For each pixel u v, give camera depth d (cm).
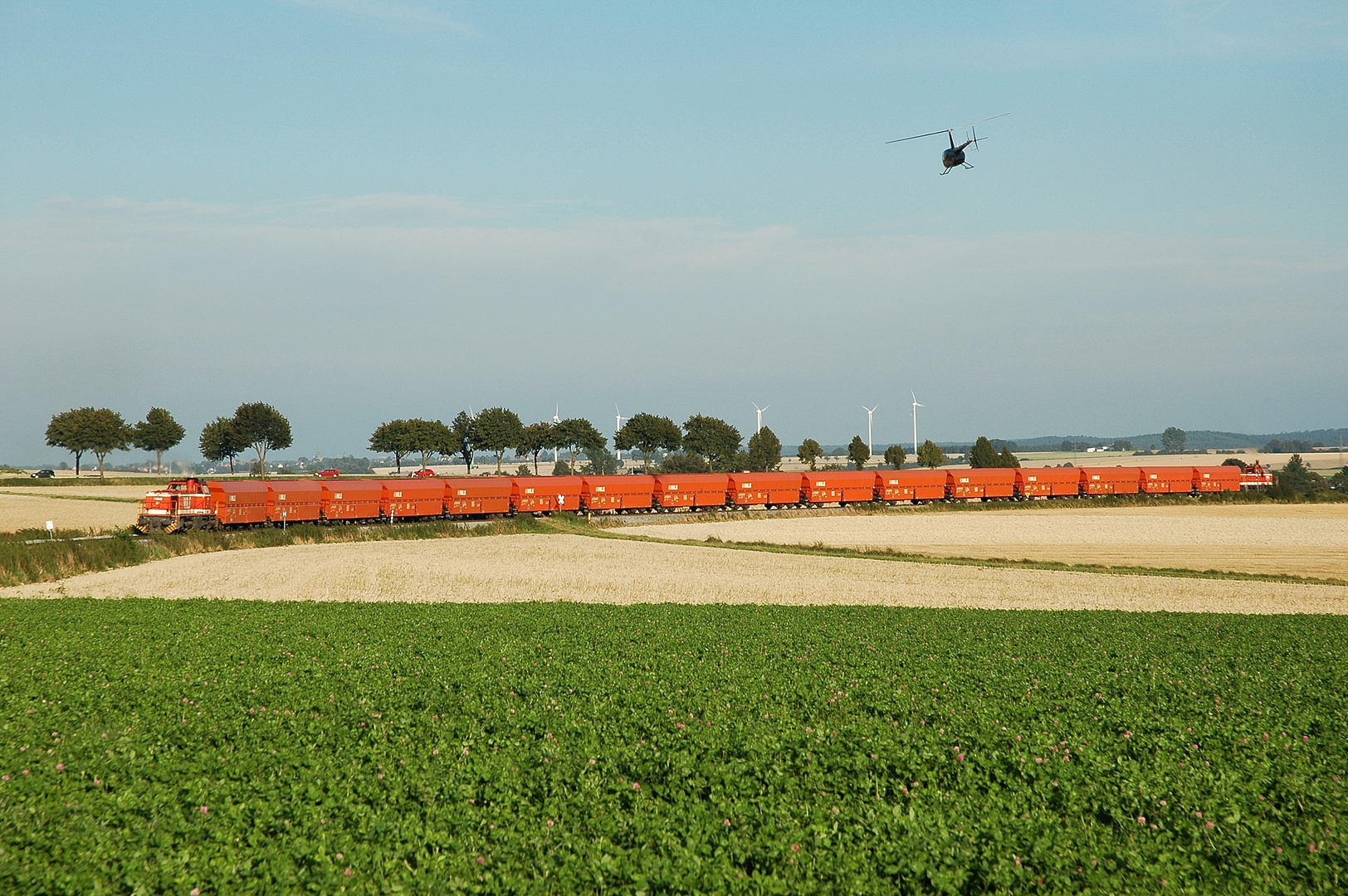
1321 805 1575
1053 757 1822
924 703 2300
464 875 1305
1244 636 3588
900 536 8312
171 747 1891
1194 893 1260
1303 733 2038
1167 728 2064
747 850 1381
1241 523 9269
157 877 1295
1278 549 7450
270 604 4281
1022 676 2683
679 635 3425
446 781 1662
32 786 1627
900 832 1455
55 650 2981
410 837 1430
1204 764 1778
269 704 2262
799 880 1302
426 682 2516
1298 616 4244
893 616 4106
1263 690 2511
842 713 2212
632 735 1986
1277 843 1419
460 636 3366
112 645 3097
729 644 3247
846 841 1420
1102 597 5072
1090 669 2831
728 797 1620
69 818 1499
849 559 6638
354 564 6050
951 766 1775
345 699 2297
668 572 5950
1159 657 3075
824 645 3250
